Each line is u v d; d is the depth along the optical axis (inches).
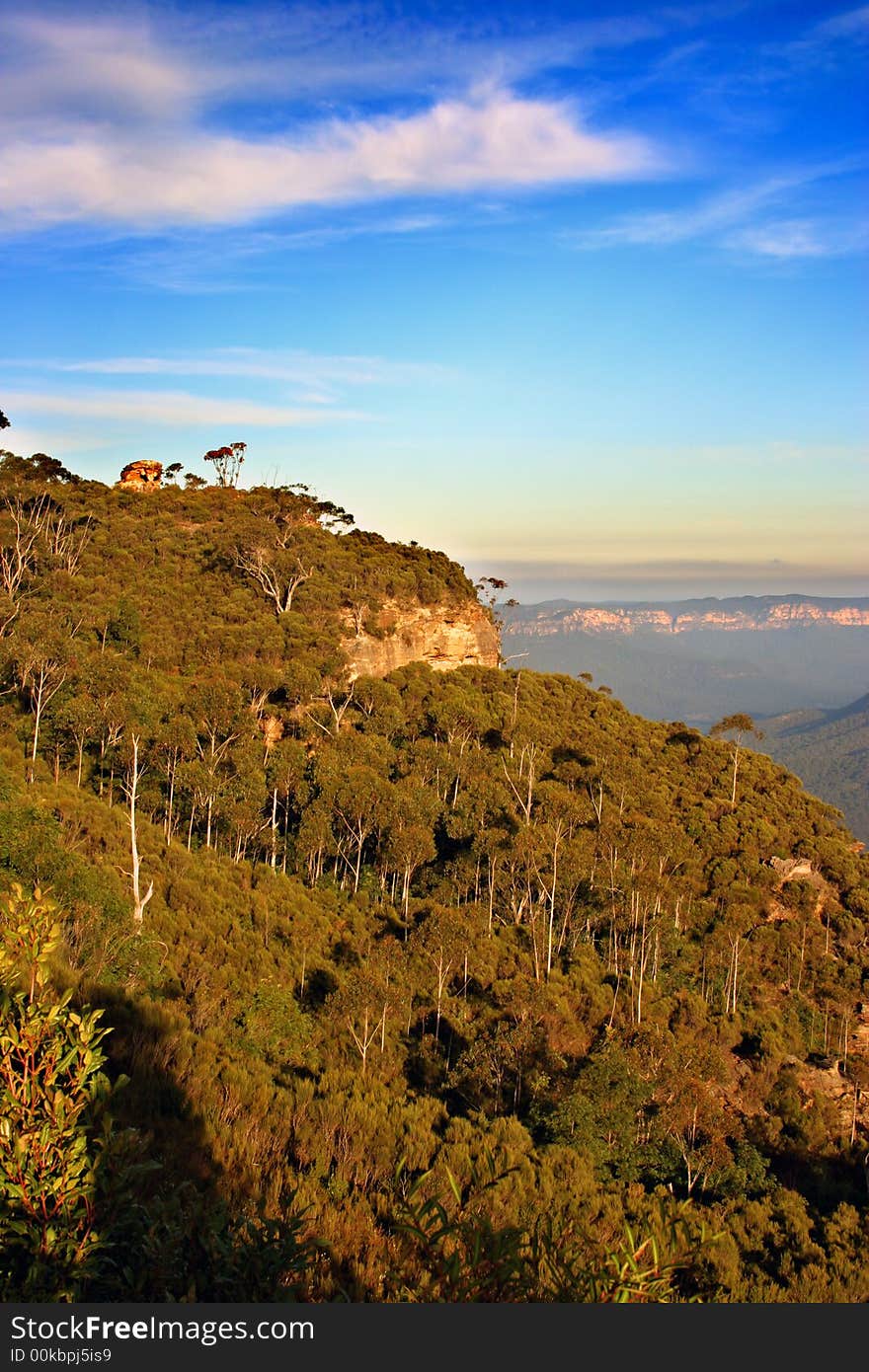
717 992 1592.0
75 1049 214.8
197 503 3216.0
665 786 2305.6
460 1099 971.3
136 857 1074.1
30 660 1626.5
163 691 1795.0
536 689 2758.4
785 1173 1114.1
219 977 975.6
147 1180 335.3
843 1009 1606.8
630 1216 645.9
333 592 2490.2
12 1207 196.5
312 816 1626.5
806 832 2284.7
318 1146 565.9
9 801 1042.7
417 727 2159.2
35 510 2689.5
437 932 1275.8
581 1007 1330.0
